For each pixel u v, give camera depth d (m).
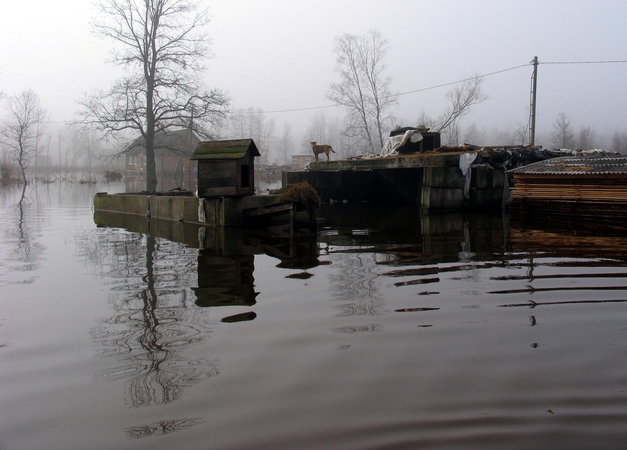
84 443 3.01
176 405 3.41
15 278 7.13
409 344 4.39
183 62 31.62
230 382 3.72
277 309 5.45
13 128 44.44
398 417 3.20
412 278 6.84
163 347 4.41
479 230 12.23
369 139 43.75
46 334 4.80
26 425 3.22
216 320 5.11
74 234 11.80
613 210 13.30
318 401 3.42
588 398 3.41
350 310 5.39
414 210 19.53
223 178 12.84
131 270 7.58
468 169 18.34
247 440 2.99
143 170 73.50
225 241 10.53
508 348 4.29
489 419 3.16
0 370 4.02
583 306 5.45
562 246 9.50
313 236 11.32
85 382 3.78
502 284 6.44
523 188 15.14
